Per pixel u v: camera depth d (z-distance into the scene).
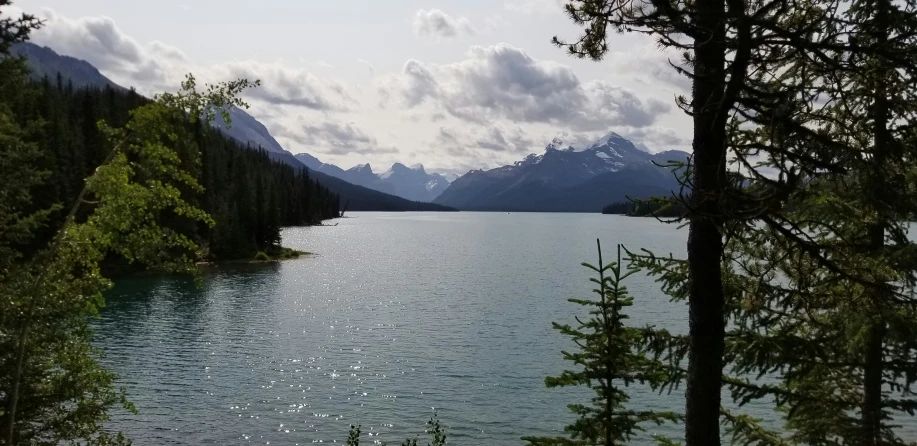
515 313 59.00
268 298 66.12
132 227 12.01
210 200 107.12
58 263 12.41
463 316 57.47
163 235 11.99
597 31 7.30
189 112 11.28
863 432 9.18
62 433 14.10
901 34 6.11
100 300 13.36
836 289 8.66
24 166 17.48
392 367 39.75
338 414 31.20
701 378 7.66
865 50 5.98
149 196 11.58
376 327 52.19
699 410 7.67
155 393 33.69
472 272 94.81
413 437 28.50
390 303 64.62
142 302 61.03
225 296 66.62
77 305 12.81
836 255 8.34
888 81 6.90
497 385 35.94
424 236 193.12
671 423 28.70
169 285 72.00
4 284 12.59
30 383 13.13
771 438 9.77
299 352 43.19
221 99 11.32
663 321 52.56
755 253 8.32
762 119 6.36
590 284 80.50
